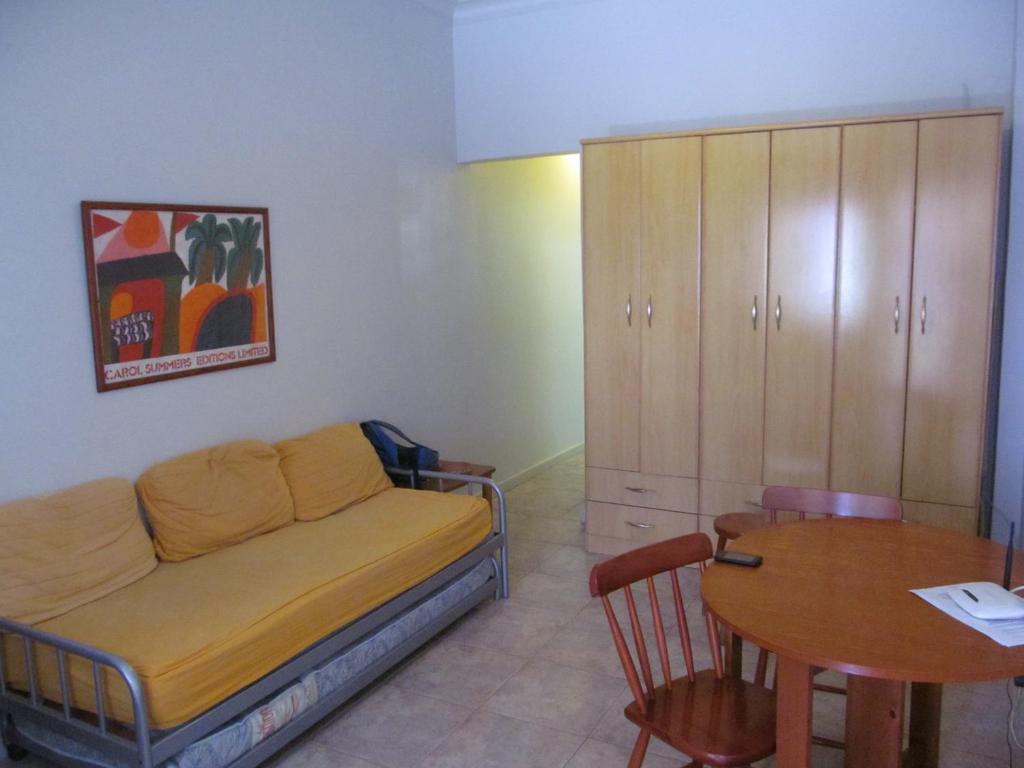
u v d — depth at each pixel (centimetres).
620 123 443
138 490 297
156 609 249
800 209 362
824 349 366
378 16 414
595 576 196
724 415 390
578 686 294
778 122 400
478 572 352
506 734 265
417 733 267
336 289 394
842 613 178
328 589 267
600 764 248
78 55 272
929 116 336
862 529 235
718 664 216
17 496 261
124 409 294
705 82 418
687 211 383
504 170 533
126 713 213
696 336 390
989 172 330
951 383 347
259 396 353
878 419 361
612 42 438
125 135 290
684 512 405
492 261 526
